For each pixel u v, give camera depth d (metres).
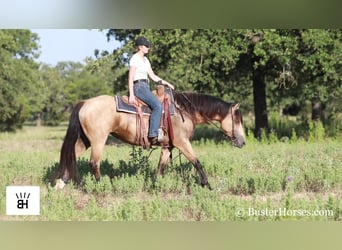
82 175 10.98
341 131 16.11
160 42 16.59
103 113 9.66
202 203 9.69
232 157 12.73
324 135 16.03
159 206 9.60
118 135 9.78
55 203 9.80
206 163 11.76
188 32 16.36
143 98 9.62
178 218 9.46
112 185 10.37
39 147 16.38
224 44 16.11
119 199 10.04
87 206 9.80
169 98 9.83
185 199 9.78
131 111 9.62
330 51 16.02
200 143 16.03
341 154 13.01
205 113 10.27
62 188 10.08
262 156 12.89
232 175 11.05
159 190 10.26
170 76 17.78
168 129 9.80
